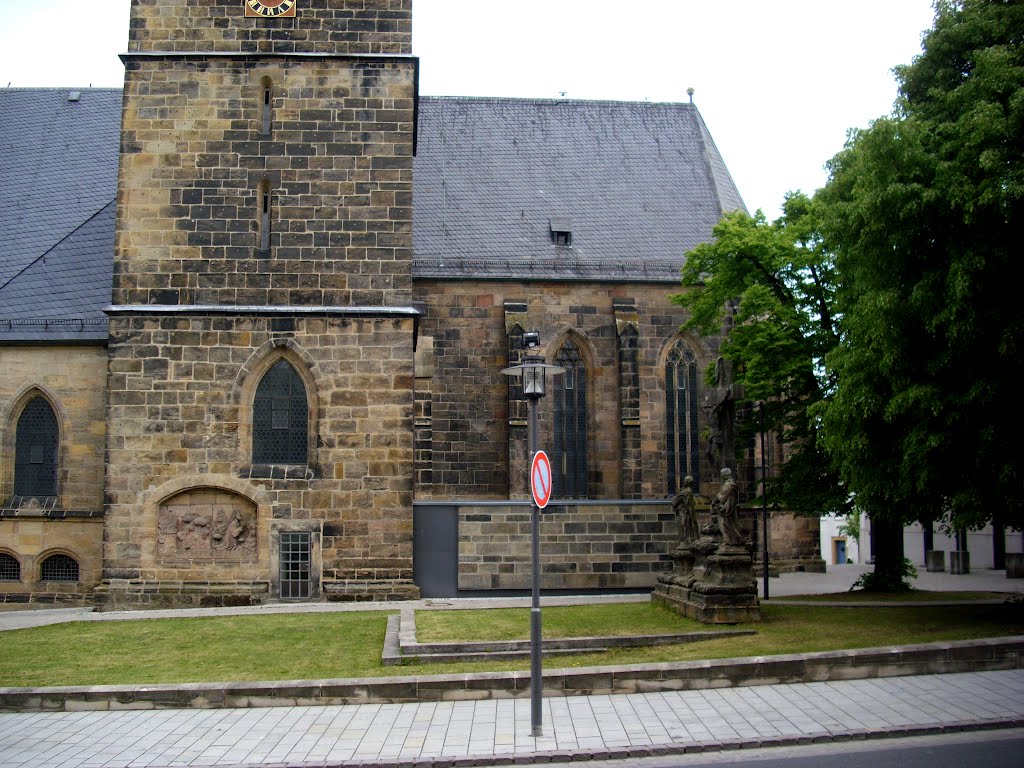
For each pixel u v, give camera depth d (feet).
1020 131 70.59
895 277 77.41
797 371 109.09
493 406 141.90
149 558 103.50
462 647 71.77
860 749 47.06
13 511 111.14
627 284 146.72
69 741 51.80
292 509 104.58
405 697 59.11
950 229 74.43
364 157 108.88
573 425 144.46
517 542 111.75
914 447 73.51
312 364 106.11
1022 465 70.74
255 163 108.17
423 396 140.15
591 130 167.63
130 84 108.37
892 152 76.02
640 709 55.11
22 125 141.59
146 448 104.37
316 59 109.50
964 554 168.35
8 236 129.29
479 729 52.31
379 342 106.63
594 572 112.88
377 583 104.32
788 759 45.57
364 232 108.17
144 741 51.62
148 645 78.02
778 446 147.84
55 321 115.14
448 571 110.52
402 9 110.83
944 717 51.03
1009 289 72.43
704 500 142.82
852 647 67.10
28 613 102.01
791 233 111.65
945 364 73.26
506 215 153.58
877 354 78.02
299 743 50.70
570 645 72.08
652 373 146.00
